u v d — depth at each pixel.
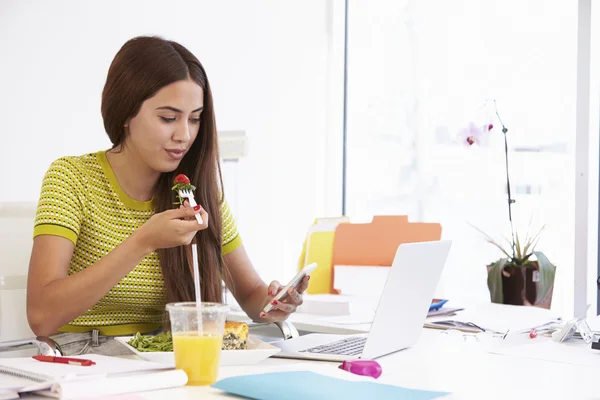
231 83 3.56
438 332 1.70
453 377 1.20
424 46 3.68
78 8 3.00
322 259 2.51
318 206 4.00
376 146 3.89
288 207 3.85
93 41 3.06
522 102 3.33
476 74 3.48
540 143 3.28
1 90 2.75
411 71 3.74
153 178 1.76
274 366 1.24
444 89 3.61
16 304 1.74
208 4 3.49
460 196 3.56
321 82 4.00
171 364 1.17
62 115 2.96
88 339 1.58
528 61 3.31
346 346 1.43
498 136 3.40
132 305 1.73
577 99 3.09
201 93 1.65
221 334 1.11
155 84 1.59
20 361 1.13
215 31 3.51
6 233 1.79
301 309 2.05
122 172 1.74
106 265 1.45
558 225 3.22
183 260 1.72
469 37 3.51
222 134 3.06
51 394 0.96
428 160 3.68
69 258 1.61
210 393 1.03
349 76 4.00
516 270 2.34
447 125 3.60
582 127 3.08
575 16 3.16
